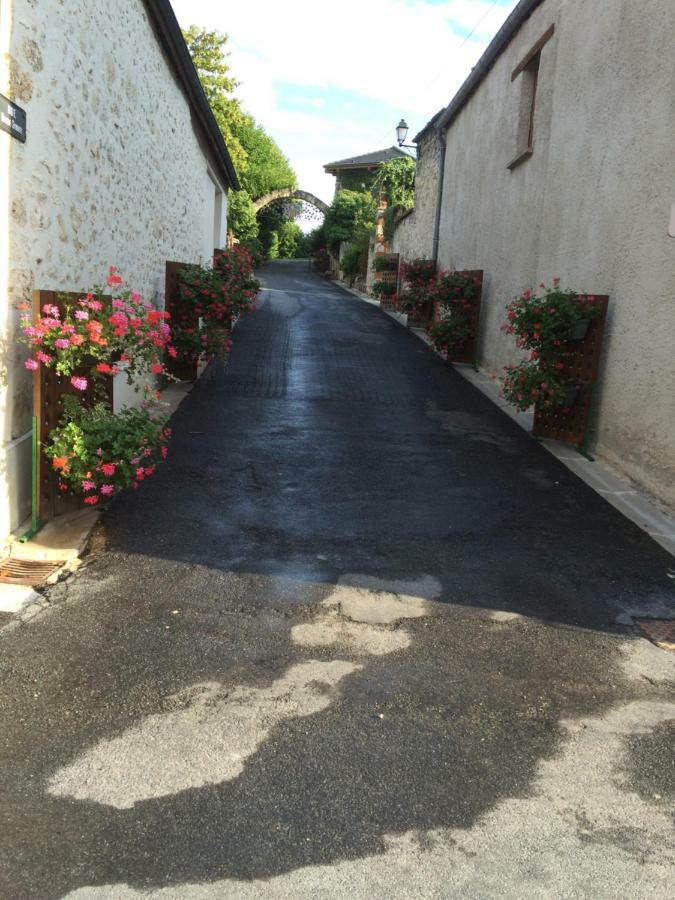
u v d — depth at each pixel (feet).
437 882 6.89
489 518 17.37
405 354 41.98
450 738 9.12
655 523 17.28
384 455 22.43
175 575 13.43
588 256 23.63
